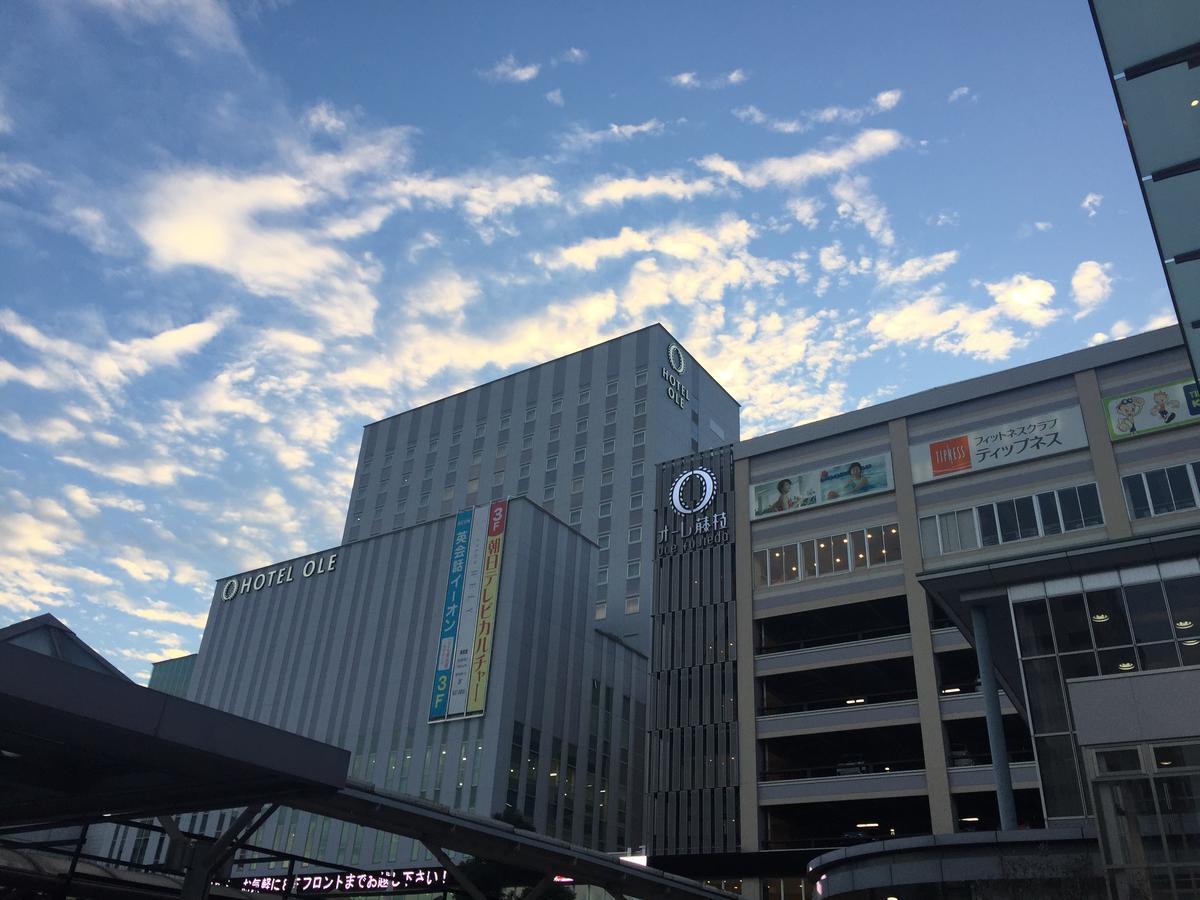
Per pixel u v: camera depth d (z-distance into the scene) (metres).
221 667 104.81
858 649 63.31
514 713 81.56
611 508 108.94
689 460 78.19
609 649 95.31
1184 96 20.20
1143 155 20.52
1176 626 29.67
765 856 60.69
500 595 86.62
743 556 71.31
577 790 85.19
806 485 71.12
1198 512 55.22
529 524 90.62
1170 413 58.50
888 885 30.16
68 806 25.09
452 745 81.50
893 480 67.38
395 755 84.44
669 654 70.94
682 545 74.69
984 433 64.94
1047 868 27.36
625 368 118.50
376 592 96.56
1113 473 58.84
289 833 84.25
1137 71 20.70
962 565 34.22
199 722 19.36
